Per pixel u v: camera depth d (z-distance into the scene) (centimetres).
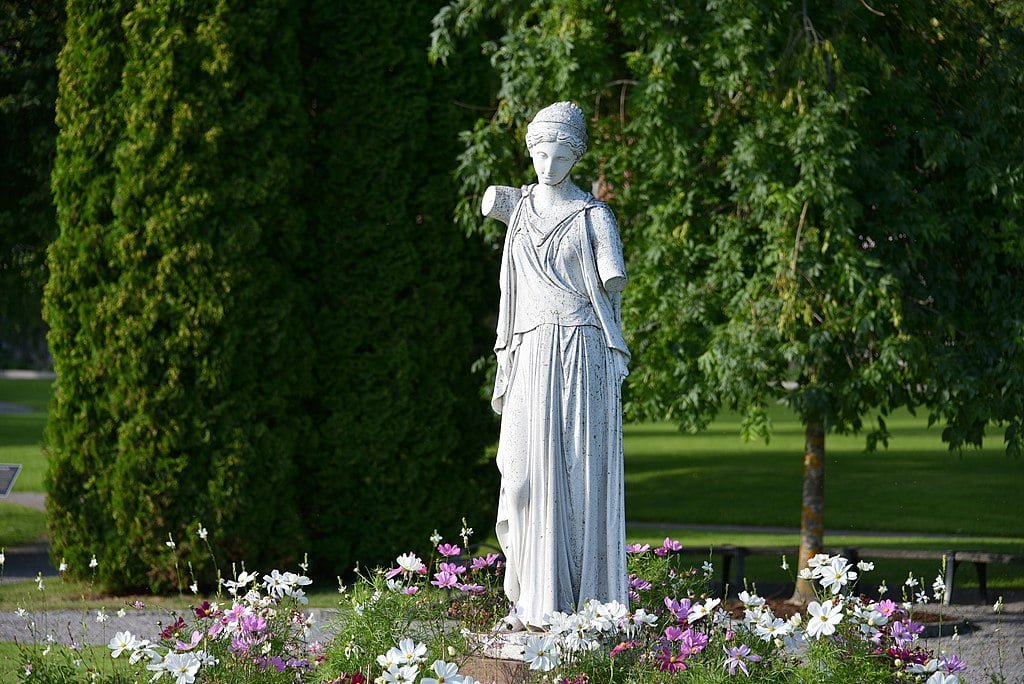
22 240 1401
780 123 979
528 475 554
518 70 1046
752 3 975
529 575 554
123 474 1078
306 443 1151
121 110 1096
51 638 686
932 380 1013
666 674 492
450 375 1201
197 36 1078
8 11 1332
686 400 1013
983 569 1145
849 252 973
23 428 3086
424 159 1188
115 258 1088
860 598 592
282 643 558
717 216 1038
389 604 568
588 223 559
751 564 1374
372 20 1162
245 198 1087
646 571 665
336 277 1168
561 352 550
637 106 1013
